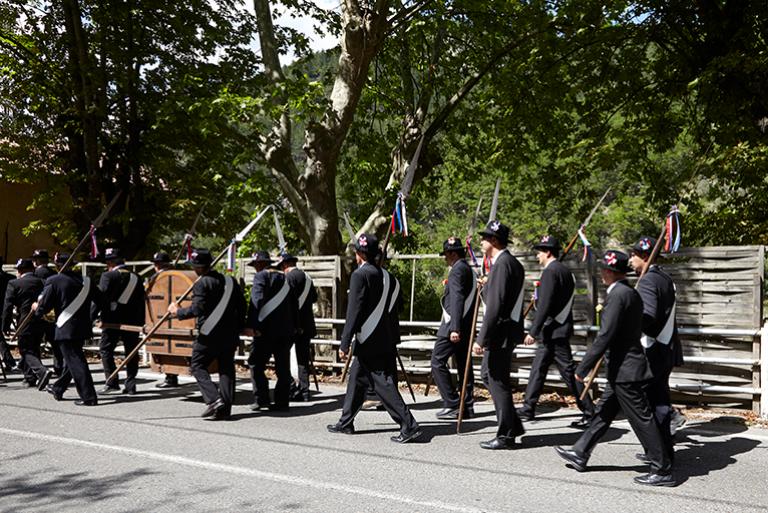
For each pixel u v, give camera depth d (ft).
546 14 49.39
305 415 26.48
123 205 66.95
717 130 47.26
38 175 60.90
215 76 57.52
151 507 15.87
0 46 59.57
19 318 33.42
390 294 22.93
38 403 28.76
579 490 17.07
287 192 45.39
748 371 26.04
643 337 18.84
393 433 23.35
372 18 41.04
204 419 25.57
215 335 25.41
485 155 57.11
